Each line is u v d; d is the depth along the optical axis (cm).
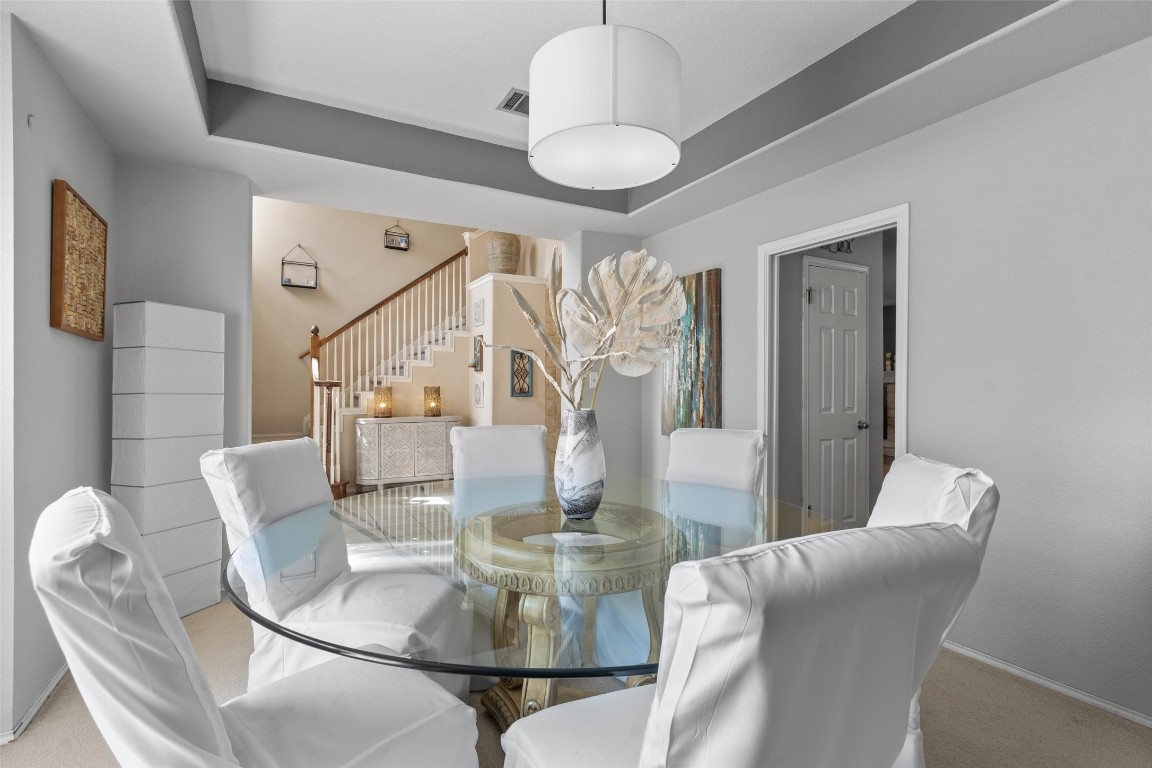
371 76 284
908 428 275
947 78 228
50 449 220
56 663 219
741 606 59
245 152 302
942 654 250
